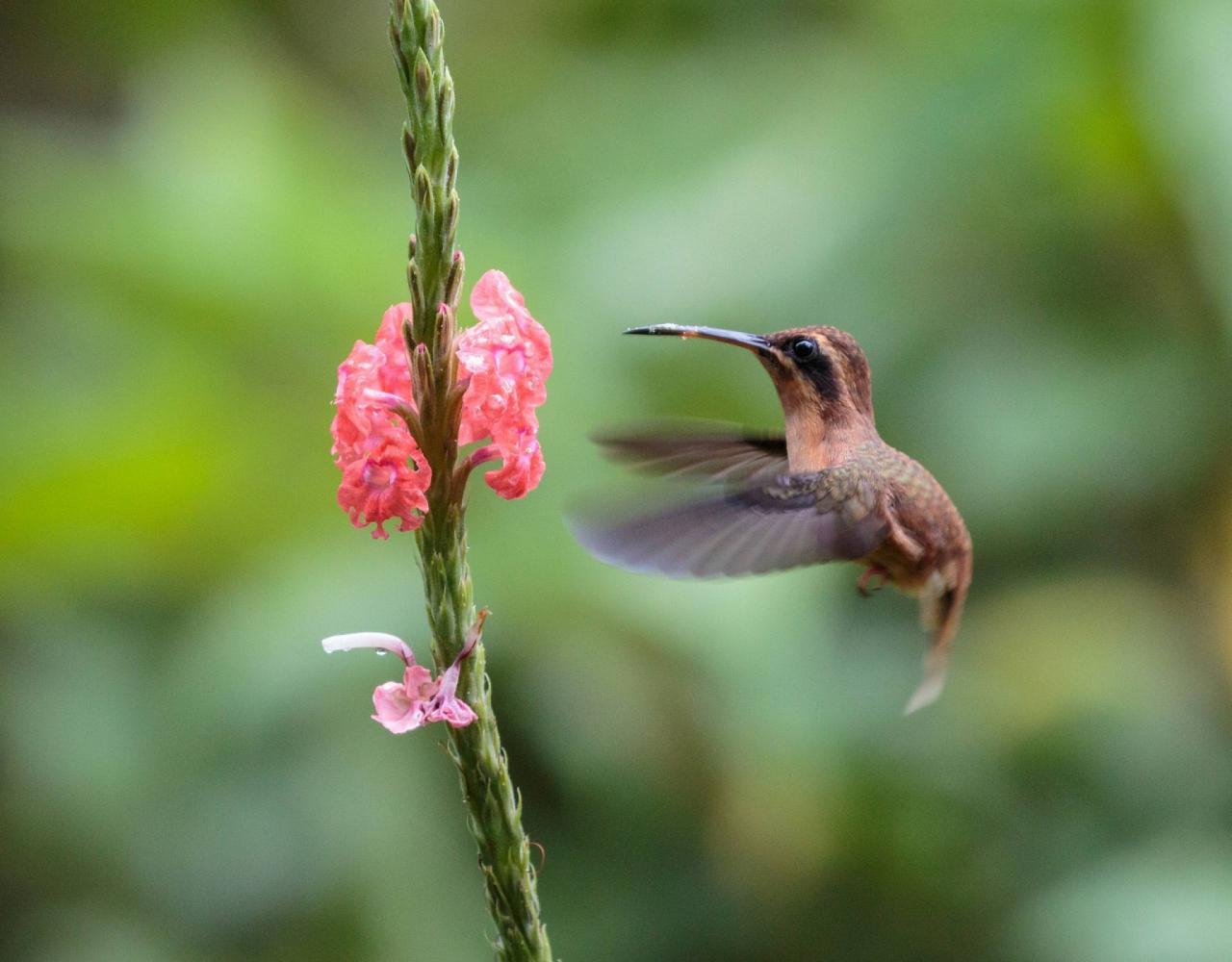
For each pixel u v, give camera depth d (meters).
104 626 10.06
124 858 9.77
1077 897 9.85
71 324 10.46
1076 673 10.48
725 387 10.22
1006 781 10.69
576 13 12.72
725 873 10.34
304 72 14.47
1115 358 10.17
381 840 9.37
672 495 5.76
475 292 5.61
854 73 10.84
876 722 10.47
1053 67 9.58
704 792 10.11
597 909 10.19
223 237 9.91
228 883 9.54
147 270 9.98
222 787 9.62
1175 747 10.45
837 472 6.35
